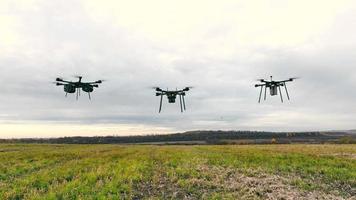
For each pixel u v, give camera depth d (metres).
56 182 27.41
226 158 43.28
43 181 27.56
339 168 36.56
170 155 48.88
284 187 26.61
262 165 37.22
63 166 37.41
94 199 21.58
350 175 32.22
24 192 24.48
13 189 24.83
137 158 44.84
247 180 28.41
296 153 51.84
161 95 38.72
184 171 31.48
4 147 84.94
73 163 40.50
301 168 35.94
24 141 178.88
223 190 25.25
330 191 26.61
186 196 23.84
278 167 36.38
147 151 61.19
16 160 45.66
